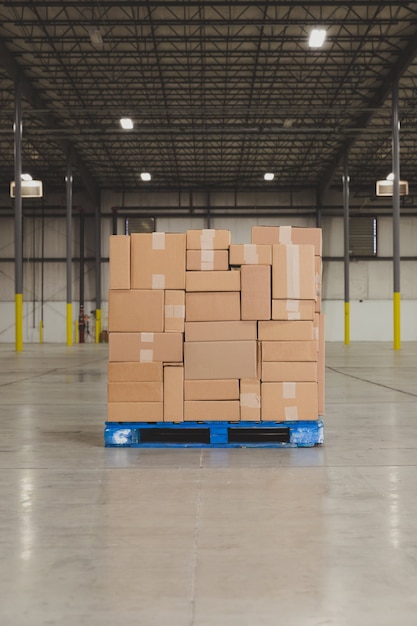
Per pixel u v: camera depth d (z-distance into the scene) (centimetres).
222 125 2469
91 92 2345
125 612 205
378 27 1839
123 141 2709
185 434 539
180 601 213
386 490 354
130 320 492
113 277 495
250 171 3291
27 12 1752
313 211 3466
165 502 332
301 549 261
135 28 1797
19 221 2114
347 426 586
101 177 3366
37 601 213
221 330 489
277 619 200
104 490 358
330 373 1260
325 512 312
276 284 491
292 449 477
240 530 286
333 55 1994
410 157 3095
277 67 2088
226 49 1953
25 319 3488
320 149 2966
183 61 2058
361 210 3469
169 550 261
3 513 314
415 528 287
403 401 781
